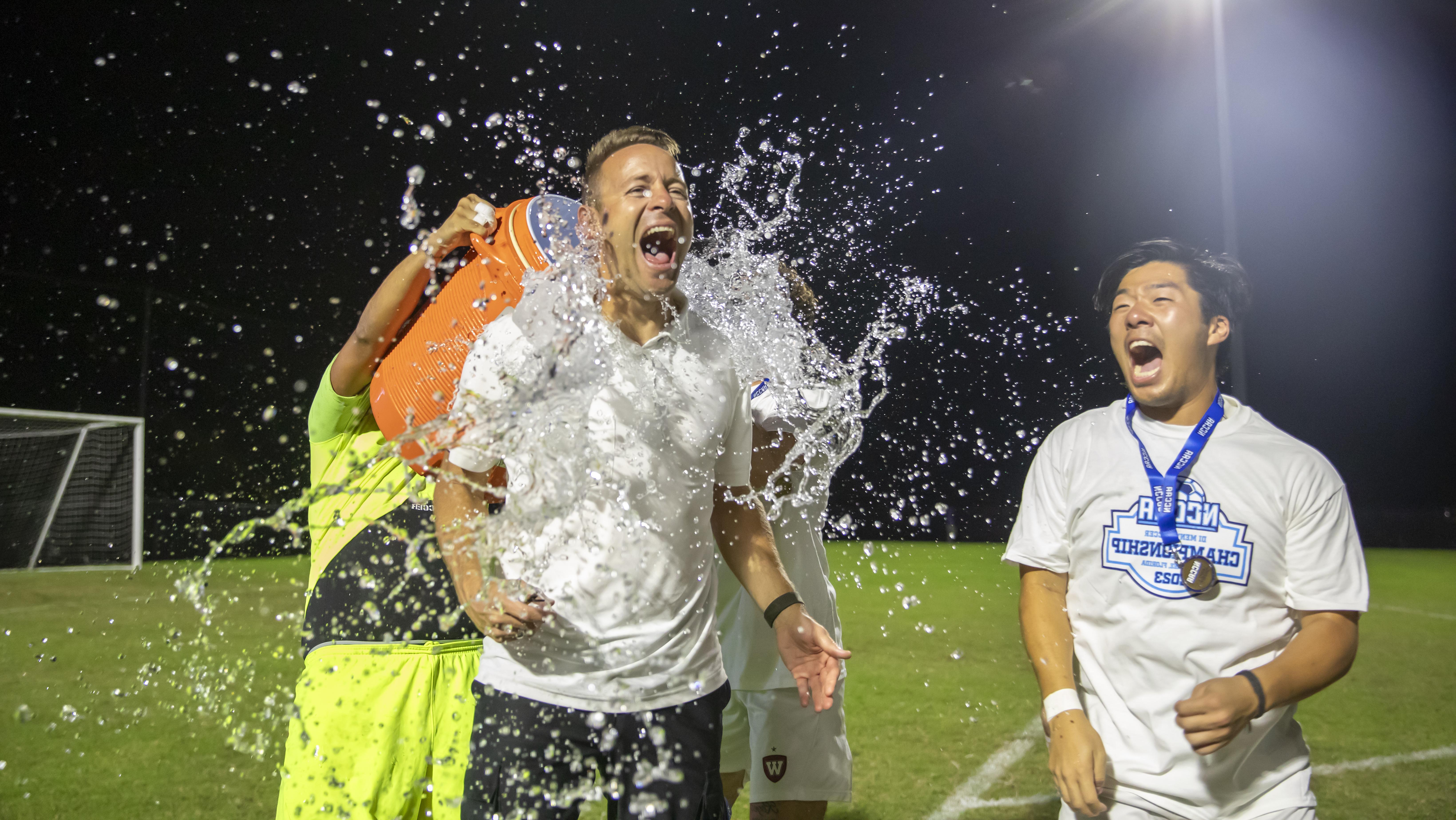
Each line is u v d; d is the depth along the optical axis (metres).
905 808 2.56
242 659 4.05
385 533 1.73
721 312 2.11
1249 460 1.48
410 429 1.59
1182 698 1.45
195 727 3.16
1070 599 1.58
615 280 1.44
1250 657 1.43
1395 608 6.68
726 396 1.47
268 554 9.32
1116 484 1.54
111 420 8.69
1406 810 2.54
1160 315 1.54
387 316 1.66
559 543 1.34
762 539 1.62
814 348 2.25
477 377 1.35
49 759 2.81
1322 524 1.44
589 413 1.34
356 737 1.67
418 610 1.71
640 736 1.34
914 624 5.50
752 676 2.07
